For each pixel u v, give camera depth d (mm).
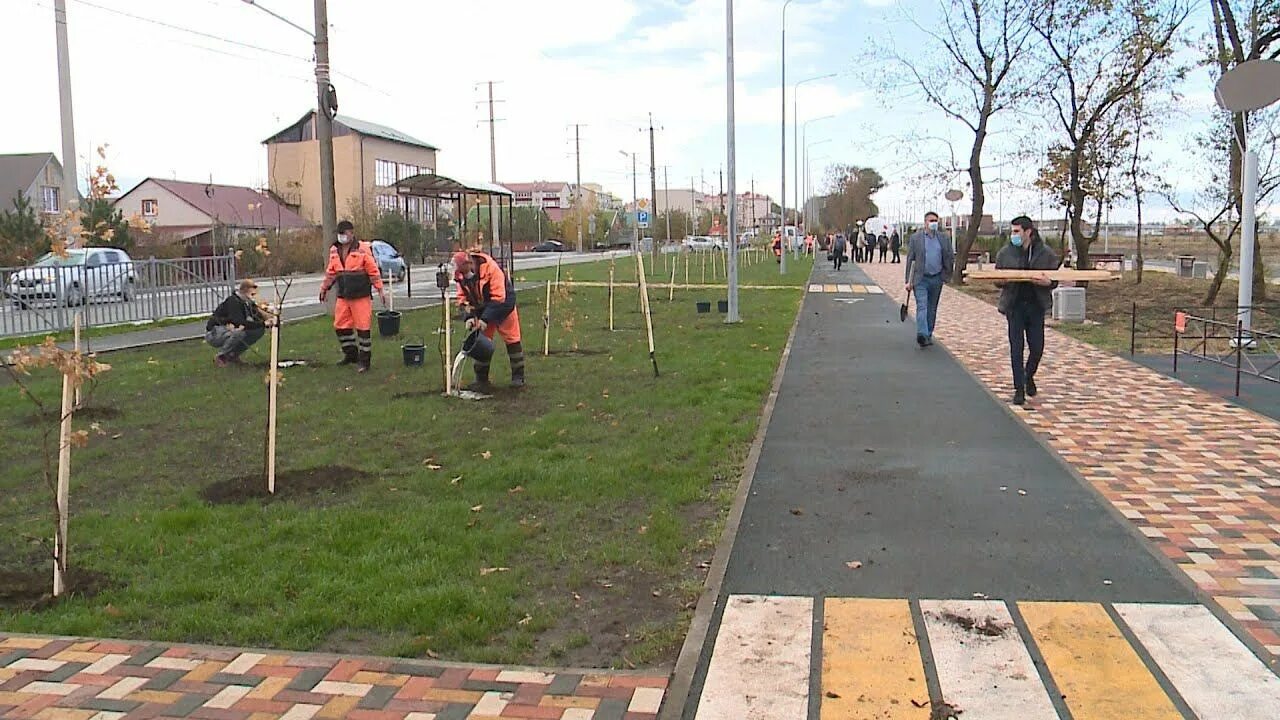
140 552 5668
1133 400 10359
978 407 10031
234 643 4473
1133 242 58406
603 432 8797
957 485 7047
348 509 6441
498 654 4316
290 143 73000
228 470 7648
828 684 4012
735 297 19047
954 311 21891
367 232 52750
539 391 11039
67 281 17688
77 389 5809
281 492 6898
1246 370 12195
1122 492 6844
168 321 19719
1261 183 20469
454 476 7348
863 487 7012
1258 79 12953
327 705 3836
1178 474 7297
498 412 9852
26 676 4094
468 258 11047
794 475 7352
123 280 19016
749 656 4273
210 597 4980
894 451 8117
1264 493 6750
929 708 3809
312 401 10516
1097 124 27016
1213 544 5707
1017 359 10164
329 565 5387
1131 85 25641
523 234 88125
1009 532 5965
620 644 4445
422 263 54312
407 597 4848
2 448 8398
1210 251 44906
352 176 72250
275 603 4871
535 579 5250
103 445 8516
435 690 3955
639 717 3738
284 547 5680
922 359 13703
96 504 6746
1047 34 26438
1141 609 4746
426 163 81562
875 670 4129
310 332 17391
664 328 18125
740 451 8109
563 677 4070
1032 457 7871
